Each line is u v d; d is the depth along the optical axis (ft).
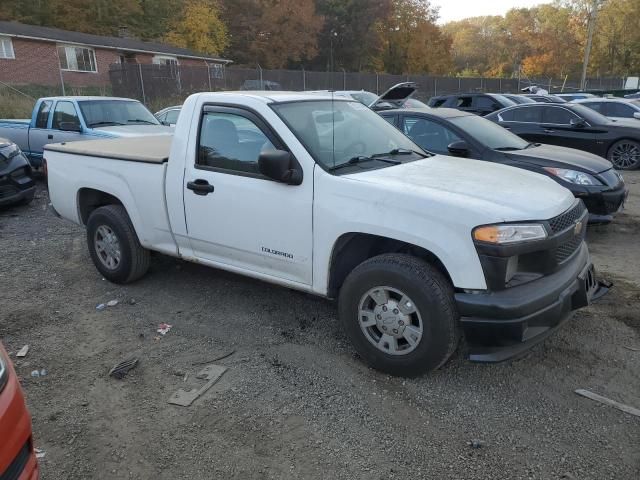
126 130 29.89
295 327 13.94
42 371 12.05
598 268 18.08
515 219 10.18
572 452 9.16
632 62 200.23
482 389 11.02
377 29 167.02
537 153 22.09
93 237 17.12
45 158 18.76
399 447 9.39
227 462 9.14
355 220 11.19
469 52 290.76
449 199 10.50
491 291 10.14
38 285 17.15
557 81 154.71
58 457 9.37
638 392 10.78
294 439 9.64
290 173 12.01
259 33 150.51
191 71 93.04
